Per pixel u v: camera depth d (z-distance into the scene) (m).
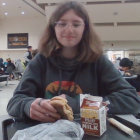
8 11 12.96
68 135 0.58
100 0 8.74
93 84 1.04
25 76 1.02
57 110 0.70
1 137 0.65
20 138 0.57
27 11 12.98
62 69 1.05
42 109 0.72
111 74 1.03
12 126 0.76
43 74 1.07
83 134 0.63
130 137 0.65
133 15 10.08
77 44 1.03
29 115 0.77
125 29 11.65
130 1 9.09
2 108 4.11
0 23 14.95
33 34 14.62
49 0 8.48
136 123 0.73
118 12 9.81
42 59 1.08
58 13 0.97
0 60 11.53
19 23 14.73
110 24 11.27
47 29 1.08
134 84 2.56
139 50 12.60
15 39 14.85
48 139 0.55
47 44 1.08
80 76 1.04
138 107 0.89
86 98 0.71
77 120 0.73
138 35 11.99
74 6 0.97
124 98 0.88
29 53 8.85
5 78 8.09
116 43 12.64
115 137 0.65
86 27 1.04
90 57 1.04
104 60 1.07
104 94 1.05
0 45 15.02
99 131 0.66
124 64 3.45
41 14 13.76
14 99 0.91
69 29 0.95
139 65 10.78
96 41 1.07
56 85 1.03
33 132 0.59
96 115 0.66
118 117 0.81
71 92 1.01
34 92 1.01
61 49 1.07
